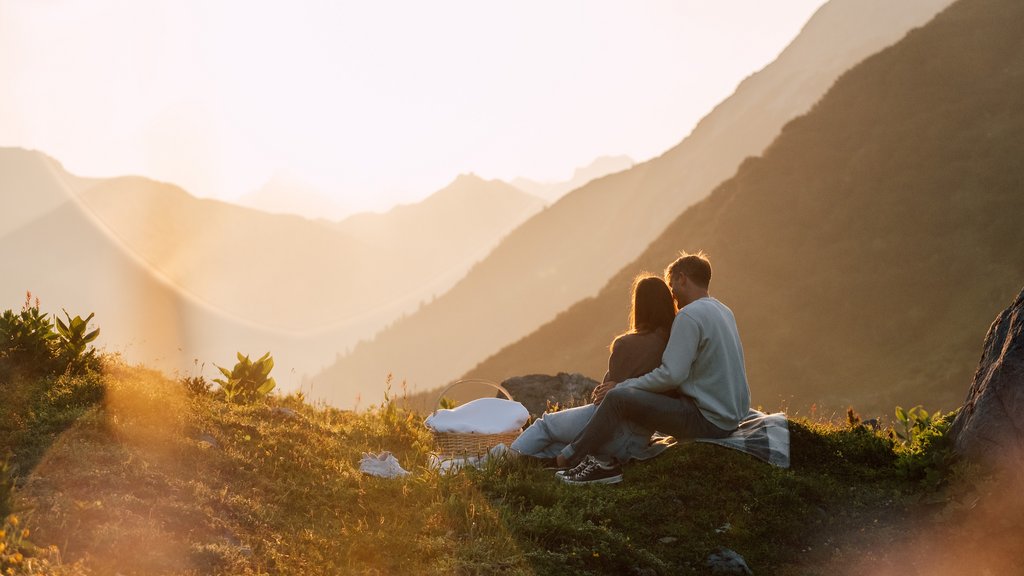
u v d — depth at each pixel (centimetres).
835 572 557
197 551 469
